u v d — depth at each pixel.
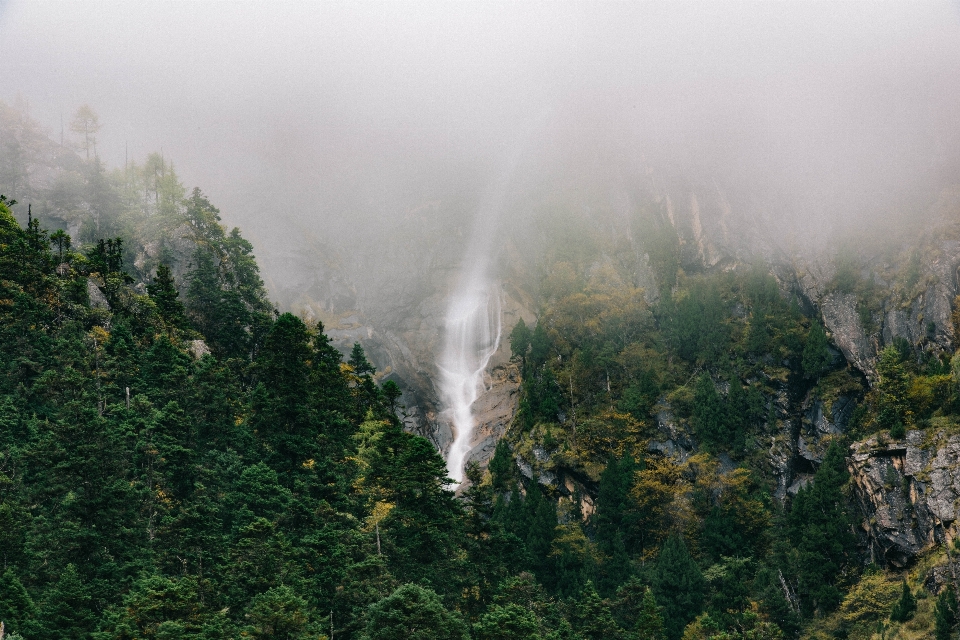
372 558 90.25
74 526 85.69
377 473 107.38
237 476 108.12
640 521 149.50
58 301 125.69
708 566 141.62
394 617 82.25
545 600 111.00
